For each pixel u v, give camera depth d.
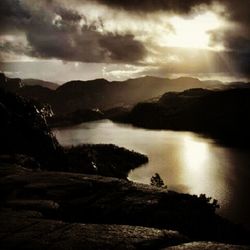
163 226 9.98
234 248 5.84
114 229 7.37
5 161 21.94
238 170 101.44
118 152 119.31
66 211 10.67
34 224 7.98
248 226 56.06
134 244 6.55
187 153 133.12
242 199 72.38
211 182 87.38
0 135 48.00
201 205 11.20
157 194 11.73
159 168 105.50
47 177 13.82
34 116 67.62
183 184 85.81
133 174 97.50
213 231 10.21
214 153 132.88
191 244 6.19
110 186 12.59
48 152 58.38
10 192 12.05
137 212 10.52
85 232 7.24
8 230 7.64
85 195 11.86
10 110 59.50
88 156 83.31
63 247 6.51
